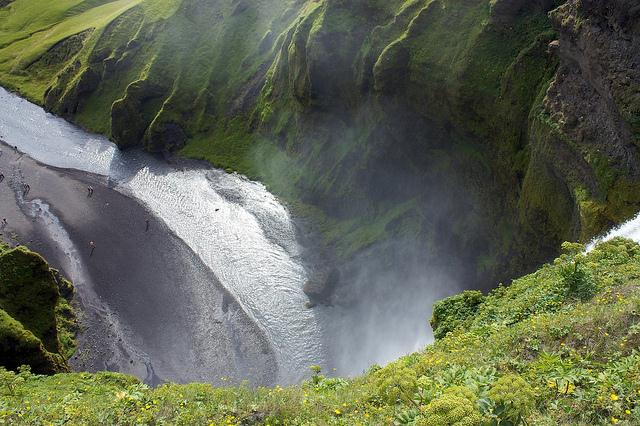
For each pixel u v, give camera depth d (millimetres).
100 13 134750
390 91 55156
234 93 91062
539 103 41062
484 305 28531
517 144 44281
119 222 71250
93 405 18656
